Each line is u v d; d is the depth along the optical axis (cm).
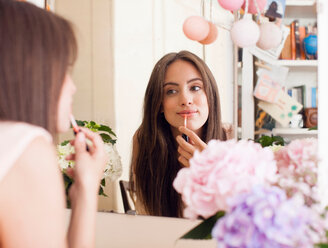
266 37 75
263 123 80
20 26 50
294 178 58
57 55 53
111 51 93
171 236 88
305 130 75
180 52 88
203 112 86
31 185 46
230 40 82
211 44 84
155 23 90
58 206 48
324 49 67
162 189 90
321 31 67
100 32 94
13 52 50
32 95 51
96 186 58
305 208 43
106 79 94
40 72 51
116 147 93
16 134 48
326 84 67
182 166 89
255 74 80
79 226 54
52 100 53
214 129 85
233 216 40
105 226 94
